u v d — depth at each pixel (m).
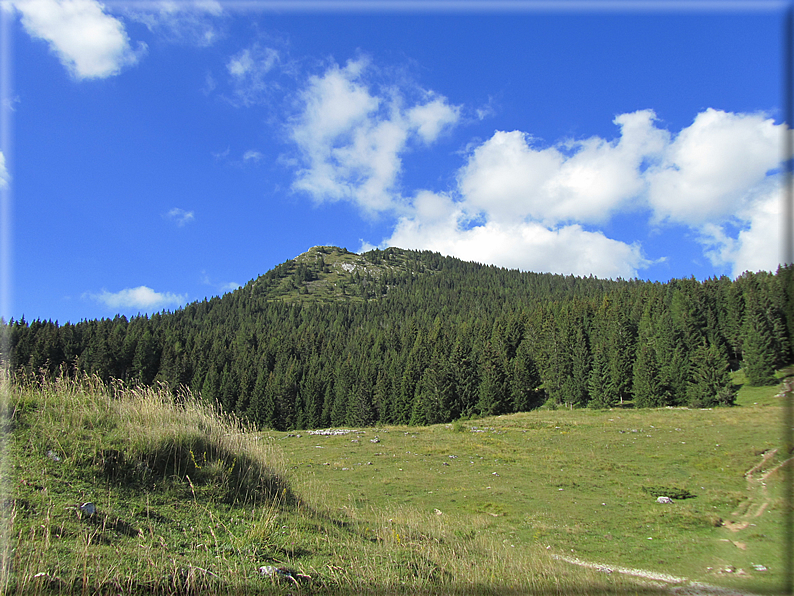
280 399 80.62
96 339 77.69
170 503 7.05
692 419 39.94
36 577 4.30
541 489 20.91
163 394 11.16
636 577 9.42
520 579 7.17
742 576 9.39
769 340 56.81
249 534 6.68
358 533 8.35
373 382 88.44
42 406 8.59
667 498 18.30
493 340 96.81
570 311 104.00
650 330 76.44
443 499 18.84
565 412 57.66
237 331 161.75
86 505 5.91
